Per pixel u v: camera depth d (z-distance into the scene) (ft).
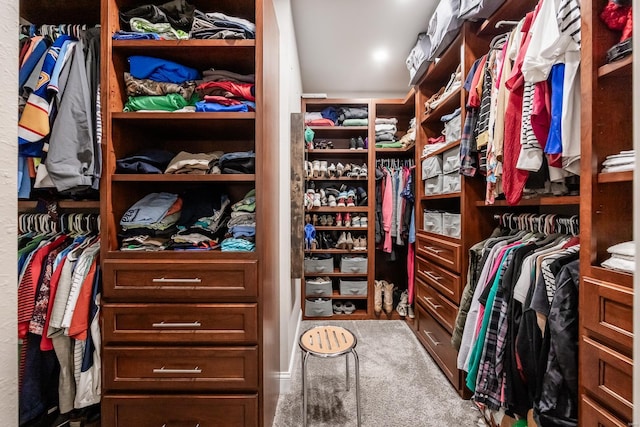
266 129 4.07
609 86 2.65
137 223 3.84
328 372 5.88
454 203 7.58
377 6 5.90
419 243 7.26
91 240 4.15
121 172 3.90
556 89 3.00
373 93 10.03
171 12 4.06
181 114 3.84
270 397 4.30
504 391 3.59
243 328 3.69
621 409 2.33
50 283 3.69
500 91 3.81
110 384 3.64
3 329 1.46
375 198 9.12
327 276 9.16
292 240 5.90
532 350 3.25
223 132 4.66
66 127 3.42
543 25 3.03
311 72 8.66
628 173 2.36
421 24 6.46
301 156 5.95
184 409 3.68
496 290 3.90
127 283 3.67
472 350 4.19
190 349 3.67
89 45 3.76
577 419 2.79
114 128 3.84
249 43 3.83
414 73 7.08
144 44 3.78
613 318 2.42
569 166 3.09
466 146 4.78
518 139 3.61
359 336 7.61
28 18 4.40
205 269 3.68
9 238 1.51
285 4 5.58
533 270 3.44
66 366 3.67
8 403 1.47
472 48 5.06
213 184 4.95
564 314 2.86
